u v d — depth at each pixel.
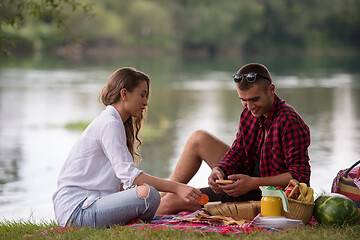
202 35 121.81
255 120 6.47
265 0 125.69
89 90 38.44
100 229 5.84
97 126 6.10
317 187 11.38
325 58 97.75
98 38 111.19
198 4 124.88
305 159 6.11
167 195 6.74
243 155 6.63
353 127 21.62
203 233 5.54
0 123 22.55
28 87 39.81
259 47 125.69
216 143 6.88
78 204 5.98
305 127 6.21
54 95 34.75
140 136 19.66
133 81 6.27
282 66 71.81
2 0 10.50
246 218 6.10
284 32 125.75
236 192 6.05
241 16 123.50
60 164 14.59
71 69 61.25
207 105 30.52
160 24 119.81
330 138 18.72
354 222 5.89
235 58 99.38
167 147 17.56
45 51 103.50
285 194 5.77
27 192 11.50
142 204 5.88
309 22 127.62
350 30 127.81
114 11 119.44
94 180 6.07
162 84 45.22
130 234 5.46
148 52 117.88
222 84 45.75
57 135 19.69
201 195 5.99
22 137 19.11
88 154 6.09
